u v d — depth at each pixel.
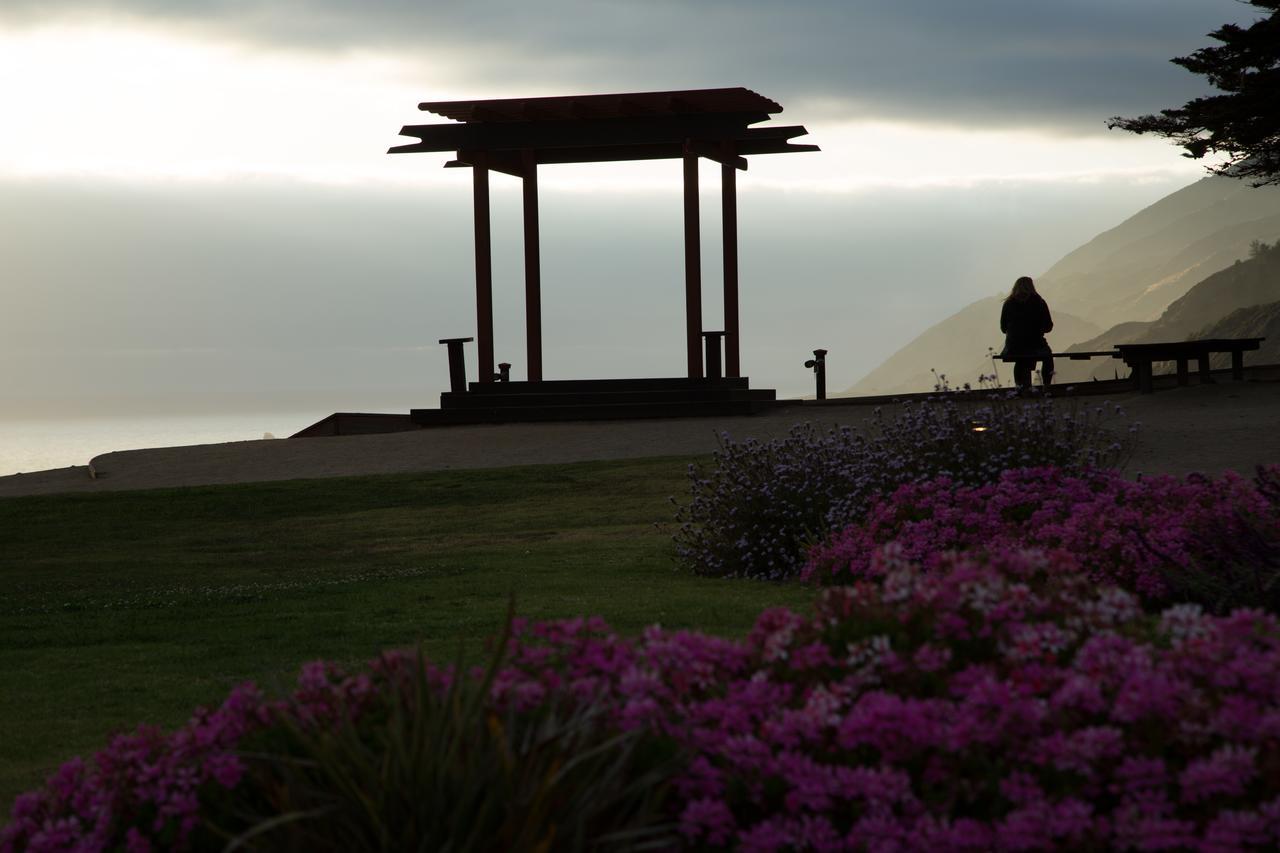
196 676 10.16
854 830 4.54
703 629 10.72
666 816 4.70
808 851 4.65
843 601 5.83
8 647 12.29
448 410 36.28
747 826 4.81
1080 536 11.35
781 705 5.23
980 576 5.70
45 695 9.62
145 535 22.73
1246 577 9.38
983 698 4.86
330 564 18.59
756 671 5.68
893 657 5.25
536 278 37.50
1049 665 5.21
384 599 13.90
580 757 4.38
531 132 35.94
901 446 15.36
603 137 35.62
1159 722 4.74
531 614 11.91
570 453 29.78
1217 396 29.22
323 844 4.30
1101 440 15.87
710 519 15.84
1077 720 4.83
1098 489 13.33
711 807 4.61
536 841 4.18
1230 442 22.50
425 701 4.67
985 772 4.73
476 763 4.41
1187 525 10.66
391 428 37.25
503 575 15.62
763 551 14.85
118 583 17.59
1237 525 10.15
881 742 4.83
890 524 13.16
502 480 26.41
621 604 12.38
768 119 35.22
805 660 5.45
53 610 14.98
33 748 8.02
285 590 15.40
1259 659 4.88
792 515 14.91
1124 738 4.73
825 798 4.62
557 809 4.32
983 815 4.69
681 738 4.93
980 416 15.05
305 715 5.05
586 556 17.53
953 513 12.71
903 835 4.50
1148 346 31.19
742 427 31.19
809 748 4.96
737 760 4.78
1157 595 10.14
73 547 21.70
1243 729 4.60
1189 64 43.31
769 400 35.94
